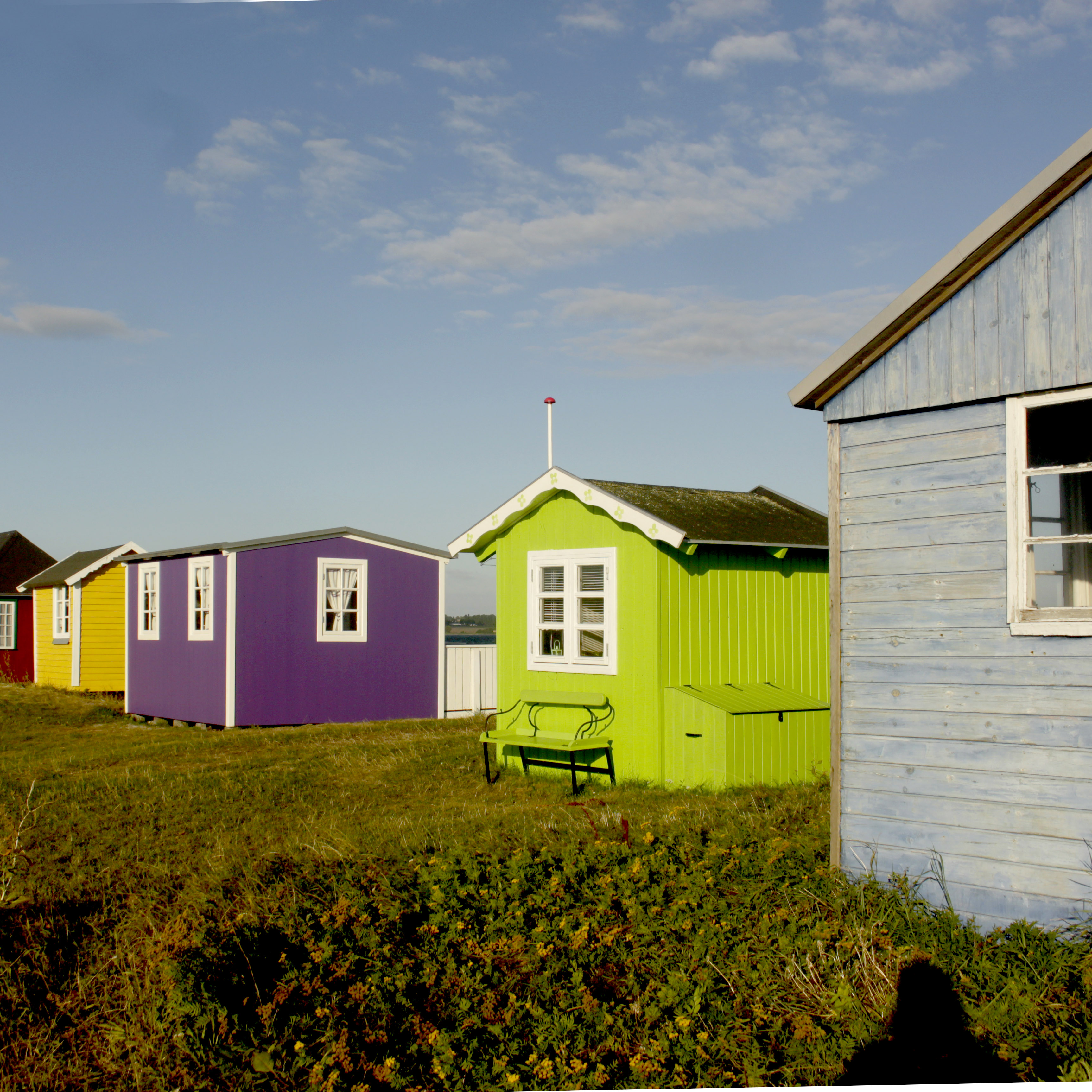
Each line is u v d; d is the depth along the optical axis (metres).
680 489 14.38
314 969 5.85
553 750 12.98
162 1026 5.26
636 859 7.61
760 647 13.04
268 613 19.88
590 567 12.98
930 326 7.17
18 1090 5.00
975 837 6.73
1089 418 7.78
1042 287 6.68
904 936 6.20
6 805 10.85
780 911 6.51
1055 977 5.52
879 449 7.43
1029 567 6.67
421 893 7.13
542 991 5.65
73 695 26.56
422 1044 5.14
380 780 12.68
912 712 7.09
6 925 6.62
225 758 14.80
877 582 7.36
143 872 8.15
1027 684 6.58
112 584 28.62
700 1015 5.34
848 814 7.35
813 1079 4.77
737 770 11.32
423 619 21.86
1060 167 6.41
